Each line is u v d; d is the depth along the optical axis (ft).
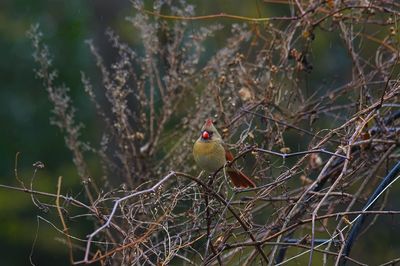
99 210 32.07
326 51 63.93
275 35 38.01
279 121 34.88
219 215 31.45
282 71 39.29
